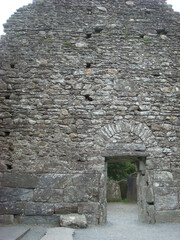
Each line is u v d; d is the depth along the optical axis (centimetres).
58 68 805
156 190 763
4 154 760
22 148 764
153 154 781
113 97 798
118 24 844
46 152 763
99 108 791
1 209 729
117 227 719
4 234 588
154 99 809
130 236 622
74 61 811
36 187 743
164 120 802
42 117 779
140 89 809
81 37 827
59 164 758
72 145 769
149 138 788
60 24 831
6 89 790
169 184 770
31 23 831
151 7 870
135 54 828
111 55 821
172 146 792
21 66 803
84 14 844
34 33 824
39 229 671
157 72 823
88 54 818
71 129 777
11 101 783
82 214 732
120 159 823
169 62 834
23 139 768
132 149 776
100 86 802
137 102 802
